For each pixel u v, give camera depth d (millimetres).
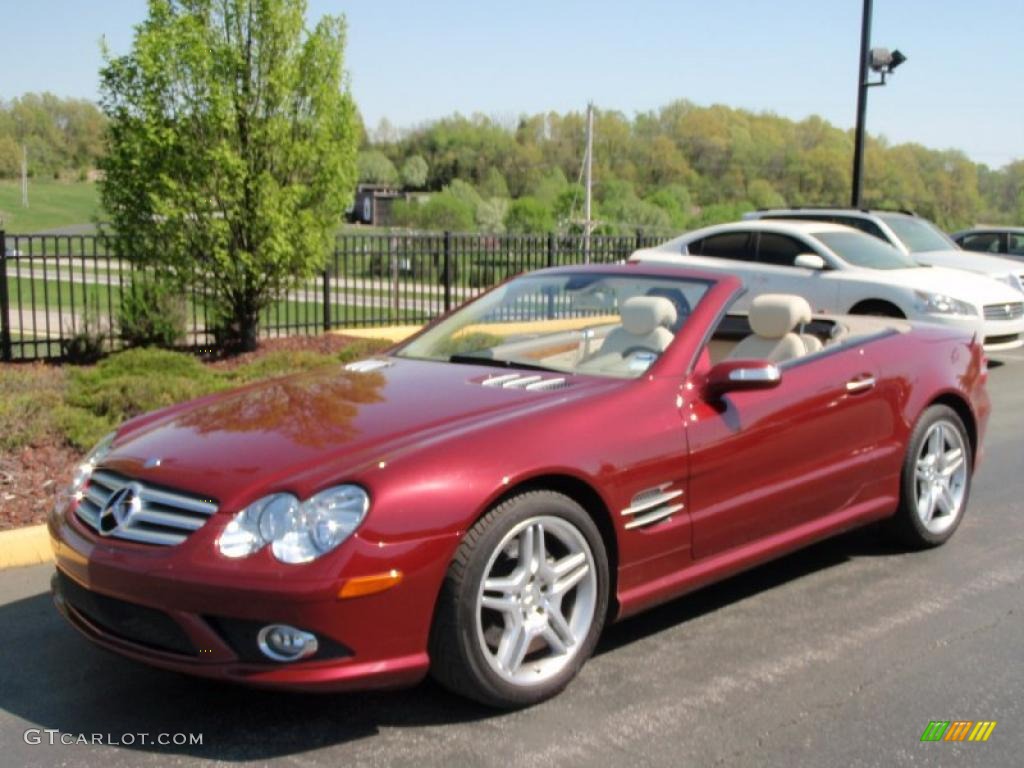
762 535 4605
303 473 3514
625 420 4055
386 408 4062
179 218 11047
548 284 5258
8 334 11438
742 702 3811
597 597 3912
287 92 11203
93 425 7328
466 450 3615
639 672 4070
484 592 3607
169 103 11000
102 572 3520
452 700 3820
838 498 4973
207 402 4566
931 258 13586
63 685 4012
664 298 4727
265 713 3738
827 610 4738
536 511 3682
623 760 3389
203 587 3307
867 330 5523
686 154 94250
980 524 6125
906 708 3768
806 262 11508
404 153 97000
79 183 100500
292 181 11617
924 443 5488
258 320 12320
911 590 4996
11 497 6090
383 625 3383
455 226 57750
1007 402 10406
